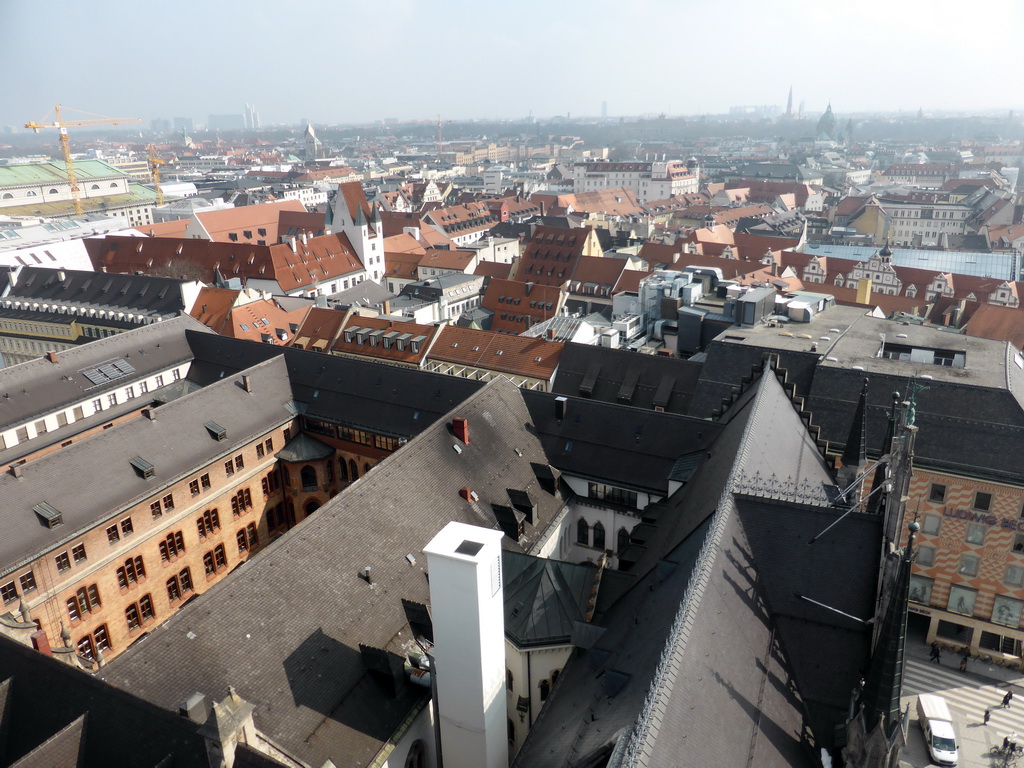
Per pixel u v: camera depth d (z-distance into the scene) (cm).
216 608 4106
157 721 3269
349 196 17550
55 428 8812
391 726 4225
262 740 3503
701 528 4634
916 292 15850
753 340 7919
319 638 4341
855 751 3262
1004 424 6253
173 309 13050
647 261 17875
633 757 2502
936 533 6606
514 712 5212
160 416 7494
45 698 3519
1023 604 6412
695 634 3247
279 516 8681
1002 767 5578
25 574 5925
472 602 3900
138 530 6856
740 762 2991
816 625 3953
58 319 13675
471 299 15462
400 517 5338
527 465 6869
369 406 8425
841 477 5538
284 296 14800
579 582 5375
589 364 8869
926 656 6762
